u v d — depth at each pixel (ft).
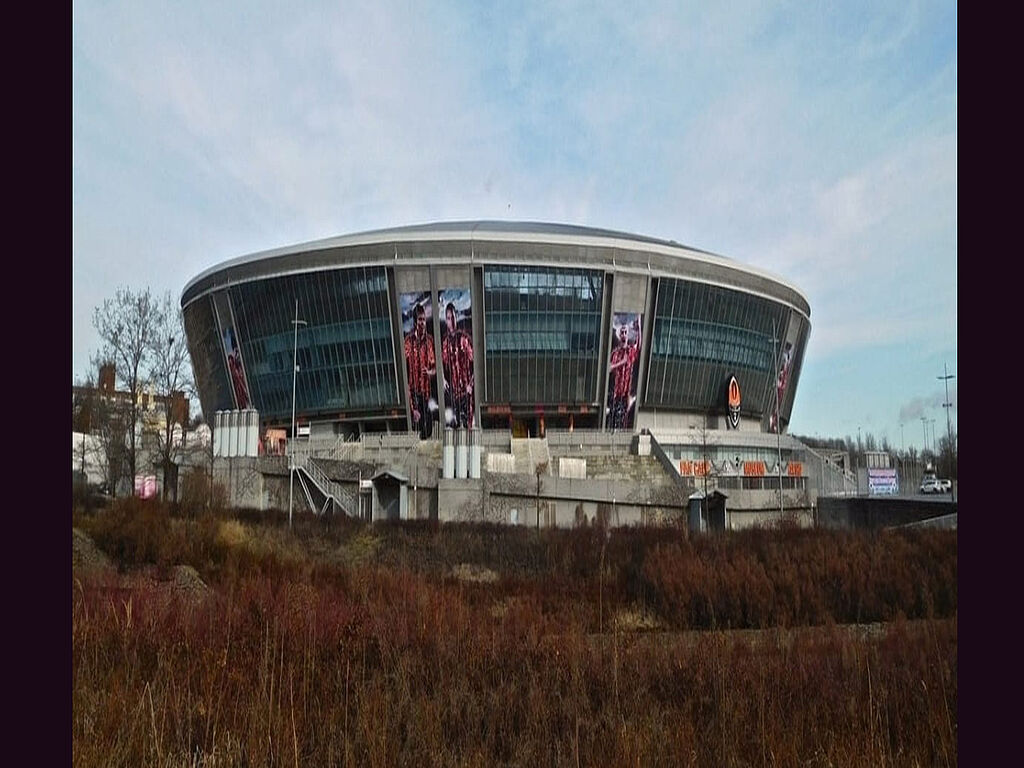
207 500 144.66
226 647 43.86
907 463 365.20
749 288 341.21
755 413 356.38
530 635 52.85
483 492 181.37
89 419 161.17
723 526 193.16
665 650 56.29
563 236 307.78
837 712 43.57
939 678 47.42
